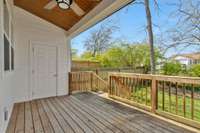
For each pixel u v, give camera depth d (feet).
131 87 16.24
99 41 55.26
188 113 14.74
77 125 11.00
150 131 10.04
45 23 19.51
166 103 18.28
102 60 43.83
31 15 18.37
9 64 11.90
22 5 16.67
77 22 17.60
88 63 37.50
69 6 11.37
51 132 9.91
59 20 18.71
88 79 24.17
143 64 39.22
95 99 18.83
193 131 9.97
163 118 12.24
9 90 12.03
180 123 11.21
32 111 14.14
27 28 18.21
